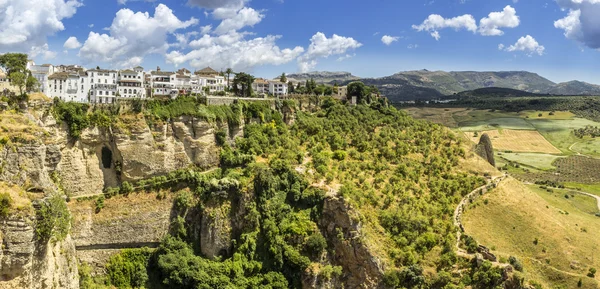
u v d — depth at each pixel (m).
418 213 101.00
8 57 96.12
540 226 108.38
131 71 148.12
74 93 137.75
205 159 105.69
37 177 71.69
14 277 64.19
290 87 199.75
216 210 96.19
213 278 88.75
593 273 95.31
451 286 86.75
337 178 105.75
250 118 123.62
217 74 189.25
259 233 95.12
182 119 103.75
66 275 76.25
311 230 93.94
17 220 63.75
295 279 90.06
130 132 94.94
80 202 89.25
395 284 87.75
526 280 88.69
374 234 94.50
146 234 93.56
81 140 90.75
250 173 101.56
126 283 89.50
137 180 96.31
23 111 81.31
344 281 91.69
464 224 104.38
